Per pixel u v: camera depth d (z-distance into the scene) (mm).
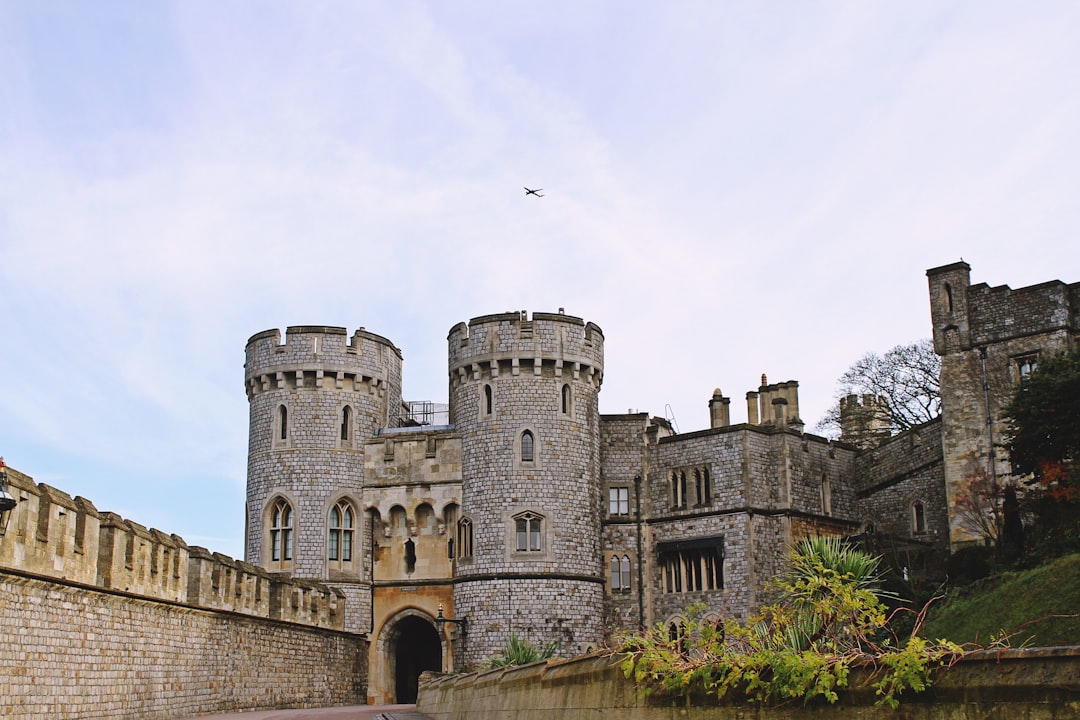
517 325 46656
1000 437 40500
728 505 46688
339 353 48500
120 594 25375
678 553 47844
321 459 47688
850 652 10164
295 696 38250
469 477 46531
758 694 10516
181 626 29188
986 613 30719
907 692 8875
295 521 47031
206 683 30703
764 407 52125
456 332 48219
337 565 47375
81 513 24000
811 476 48469
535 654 37406
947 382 42250
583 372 47469
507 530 45125
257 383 49000
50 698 22312
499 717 18875
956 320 42375
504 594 44562
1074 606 27312
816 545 21641
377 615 47344
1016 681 8094
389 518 48031
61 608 22906
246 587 34344
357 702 45188
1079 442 33500
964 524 40688
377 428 49531
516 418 46062
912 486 48125
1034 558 33469
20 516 21312
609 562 48781
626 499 49438
